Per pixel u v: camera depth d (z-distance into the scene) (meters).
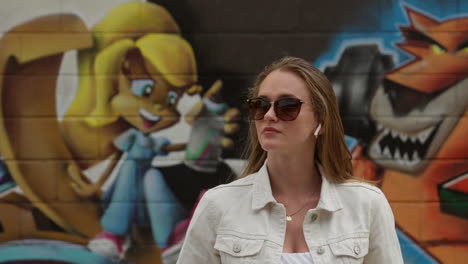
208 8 5.04
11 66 5.01
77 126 5.01
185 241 1.89
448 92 4.99
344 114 5.00
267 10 5.03
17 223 4.97
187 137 4.99
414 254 4.93
